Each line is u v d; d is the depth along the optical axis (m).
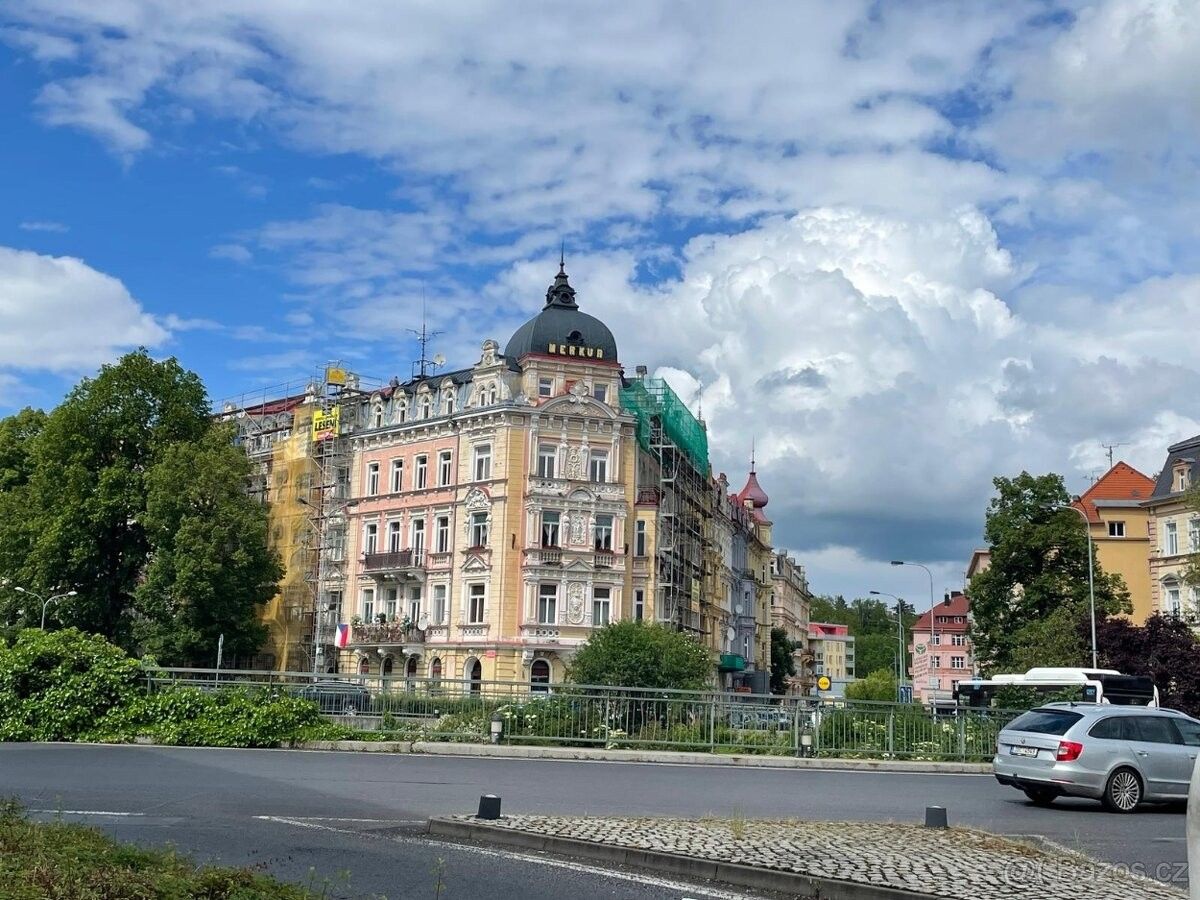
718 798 20.34
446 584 63.53
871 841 13.83
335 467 72.00
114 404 61.03
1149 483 90.31
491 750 29.22
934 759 32.62
